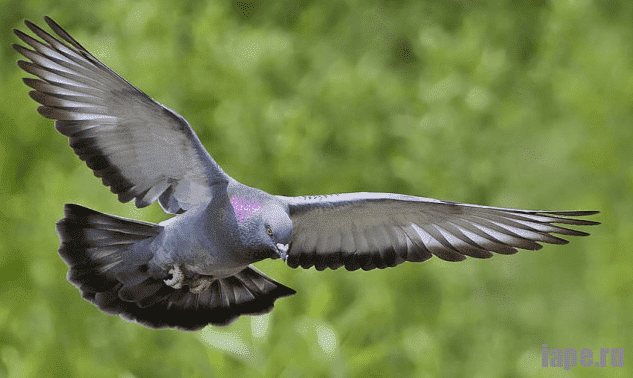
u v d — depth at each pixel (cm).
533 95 1800
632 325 1531
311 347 1151
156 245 810
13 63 1727
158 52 1535
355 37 1927
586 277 1608
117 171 807
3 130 1547
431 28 1789
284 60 1627
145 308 831
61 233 812
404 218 868
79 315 1265
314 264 880
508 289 1596
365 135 1584
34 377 1203
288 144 1518
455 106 1616
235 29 1675
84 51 773
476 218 866
